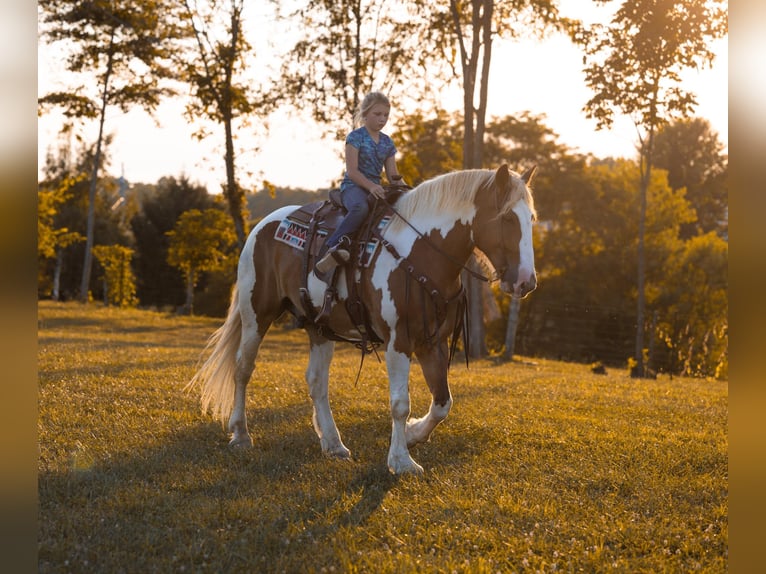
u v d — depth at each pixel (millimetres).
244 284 6617
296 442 6484
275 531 4223
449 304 5539
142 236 51281
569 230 48000
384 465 5727
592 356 36812
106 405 7656
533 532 4176
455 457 6086
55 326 22344
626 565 3795
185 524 4250
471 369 15664
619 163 48000
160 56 28406
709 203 60406
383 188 5797
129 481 5074
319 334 6375
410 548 3992
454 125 35125
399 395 5488
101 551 3854
